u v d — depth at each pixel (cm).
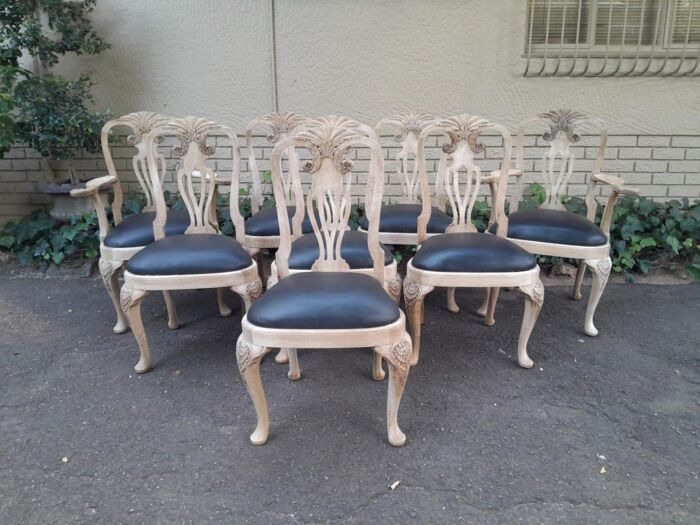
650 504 142
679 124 349
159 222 229
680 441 170
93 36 336
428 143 359
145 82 362
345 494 147
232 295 305
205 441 171
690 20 338
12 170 377
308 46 352
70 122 313
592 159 356
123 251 238
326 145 174
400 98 357
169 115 366
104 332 256
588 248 234
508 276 202
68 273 335
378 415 185
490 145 360
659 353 230
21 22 320
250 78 358
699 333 249
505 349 236
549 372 215
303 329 152
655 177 358
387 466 158
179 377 213
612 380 208
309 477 154
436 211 271
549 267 335
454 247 206
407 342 160
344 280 168
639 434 173
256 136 365
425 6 343
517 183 273
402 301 299
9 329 258
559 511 140
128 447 168
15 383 208
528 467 158
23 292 307
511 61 348
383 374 210
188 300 298
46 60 334
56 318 272
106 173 377
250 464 160
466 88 354
